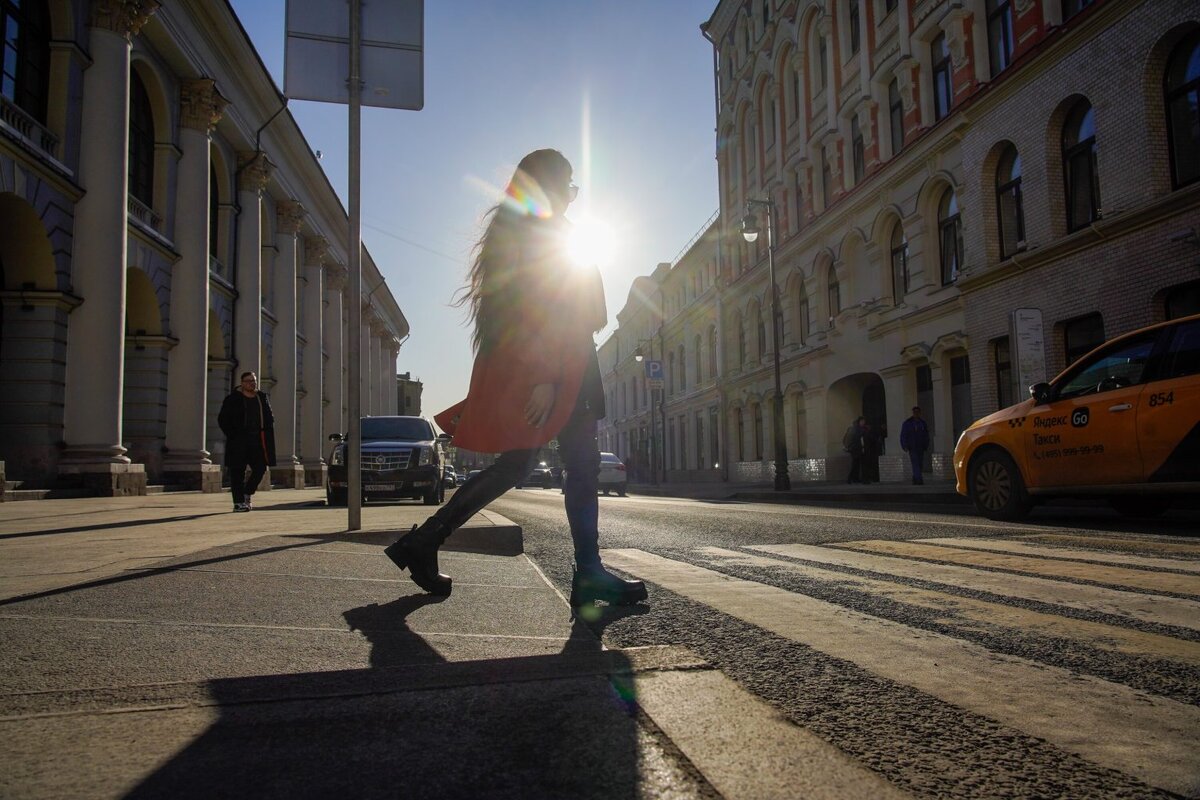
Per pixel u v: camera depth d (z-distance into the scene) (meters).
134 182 17.80
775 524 7.42
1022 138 14.44
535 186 2.88
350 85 5.41
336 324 37.66
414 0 5.59
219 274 22.84
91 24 14.83
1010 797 1.20
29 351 13.77
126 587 2.90
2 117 12.64
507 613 2.67
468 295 3.01
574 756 1.25
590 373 2.97
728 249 33.44
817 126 23.78
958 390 16.95
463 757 1.25
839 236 21.95
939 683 1.86
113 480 14.24
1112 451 6.38
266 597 2.79
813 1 23.58
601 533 6.65
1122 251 12.27
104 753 1.25
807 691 1.80
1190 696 1.75
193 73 19.09
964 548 4.77
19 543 4.43
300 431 32.12
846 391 23.00
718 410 34.88
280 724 1.39
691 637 2.40
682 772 1.20
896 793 1.14
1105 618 2.62
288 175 27.84
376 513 7.57
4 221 13.40
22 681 1.70
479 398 2.86
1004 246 15.39
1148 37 11.72
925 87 17.83
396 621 2.46
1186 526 6.43
